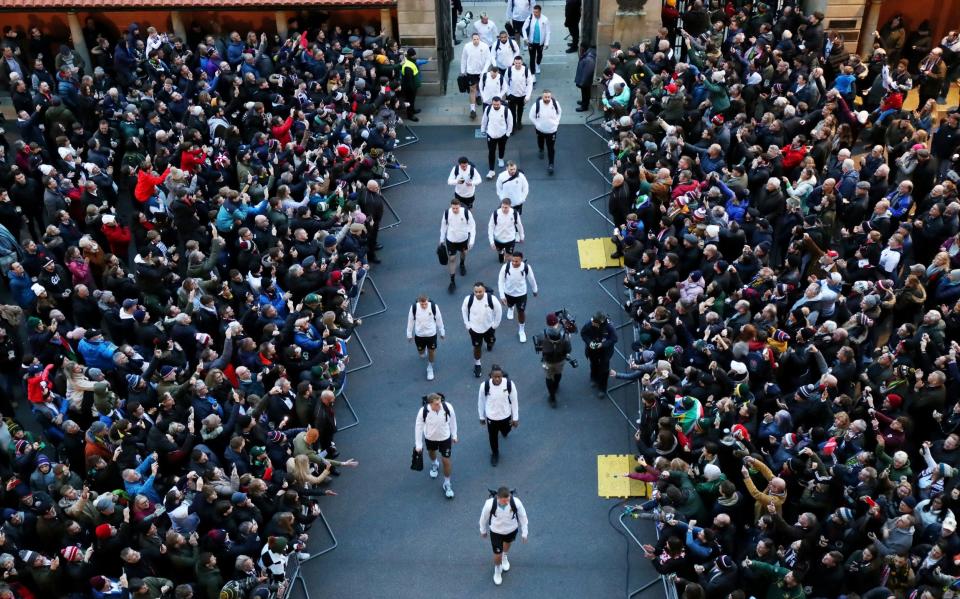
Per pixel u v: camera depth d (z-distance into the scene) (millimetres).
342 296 17062
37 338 15953
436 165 23828
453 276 19938
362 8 24906
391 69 23953
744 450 13875
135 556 12703
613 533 15445
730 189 18922
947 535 12703
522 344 18844
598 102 25625
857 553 12641
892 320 17781
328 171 20078
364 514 15867
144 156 20641
